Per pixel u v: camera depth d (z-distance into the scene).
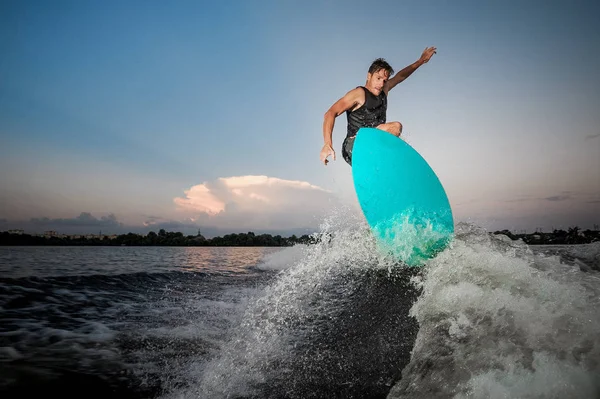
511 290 2.28
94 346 2.81
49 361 2.46
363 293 3.27
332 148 3.55
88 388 2.13
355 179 3.54
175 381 2.30
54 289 4.84
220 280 5.89
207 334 3.16
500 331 2.01
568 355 1.69
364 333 2.74
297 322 3.12
